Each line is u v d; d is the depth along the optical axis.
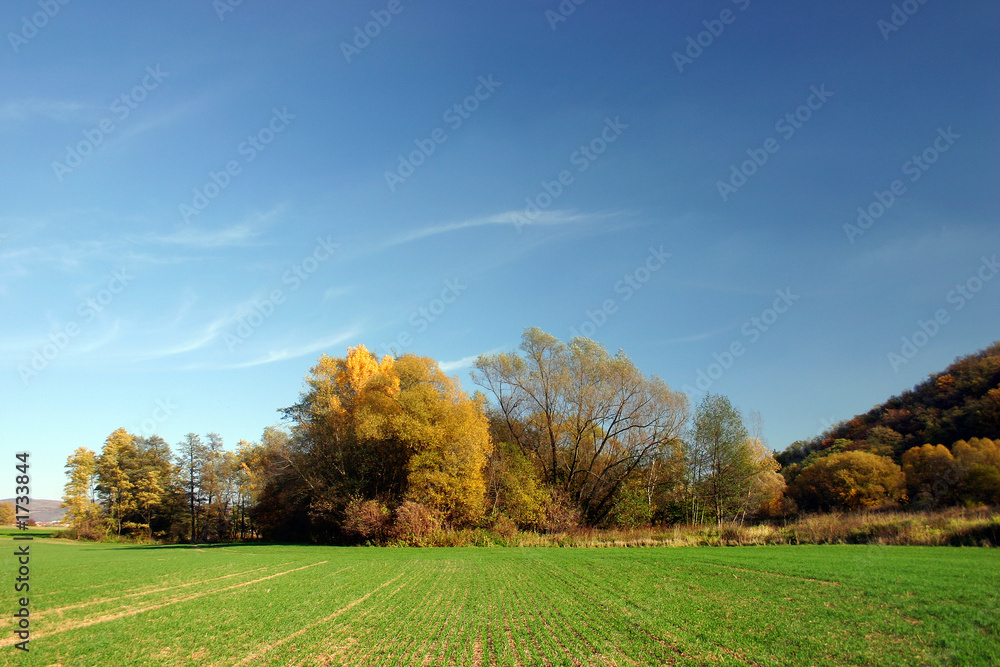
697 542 46.91
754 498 62.34
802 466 99.00
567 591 23.00
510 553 43.00
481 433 56.47
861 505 72.06
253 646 14.50
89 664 13.05
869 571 25.34
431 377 59.81
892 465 73.62
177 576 29.20
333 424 59.16
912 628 15.07
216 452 88.44
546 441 68.00
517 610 18.94
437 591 23.34
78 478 80.88
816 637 14.41
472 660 13.06
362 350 61.50
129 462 84.88
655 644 14.13
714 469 59.97
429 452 53.75
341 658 13.38
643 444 63.94
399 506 53.28
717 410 60.78
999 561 28.52
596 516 64.44
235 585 25.69
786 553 36.16
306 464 60.56
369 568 32.81
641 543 49.12
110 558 41.75
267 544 60.09
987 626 15.06
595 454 64.56
